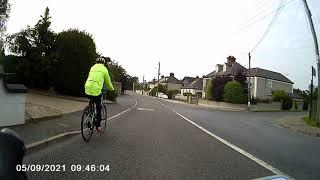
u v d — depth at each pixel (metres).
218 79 53.50
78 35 26.72
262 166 7.53
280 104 56.16
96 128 9.82
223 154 8.67
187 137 11.41
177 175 6.29
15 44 25.08
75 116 14.22
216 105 51.75
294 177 6.77
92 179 5.72
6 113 9.23
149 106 32.38
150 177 6.04
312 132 17.62
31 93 23.92
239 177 6.41
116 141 9.42
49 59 25.77
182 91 102.81
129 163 6.95
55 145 8.21
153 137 10.74
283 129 19.20
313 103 26.09
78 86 26.70
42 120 11.18
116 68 57.59
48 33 26.16
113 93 31.45
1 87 8.98
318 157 9.42
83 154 7.47
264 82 65.81
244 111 43.53
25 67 25.28
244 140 11.85
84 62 26.75
